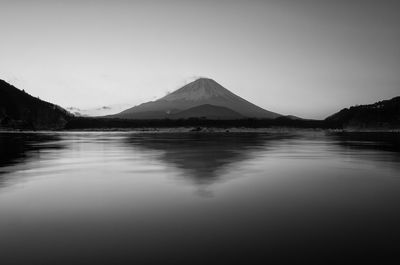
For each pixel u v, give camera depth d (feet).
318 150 152.97
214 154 130.00
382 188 62.90
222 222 40.78
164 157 118.01
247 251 31.50
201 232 36.96
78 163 100.42
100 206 48.80
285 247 32.50
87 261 29.37
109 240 34.53
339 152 142.41
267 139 270.67
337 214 44.65
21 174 79.25
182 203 50.57
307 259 29.71
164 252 31.24
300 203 50.83
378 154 132.87
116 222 40.88
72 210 46.65
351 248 32.27
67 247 32.65
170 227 38.78
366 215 44.21
